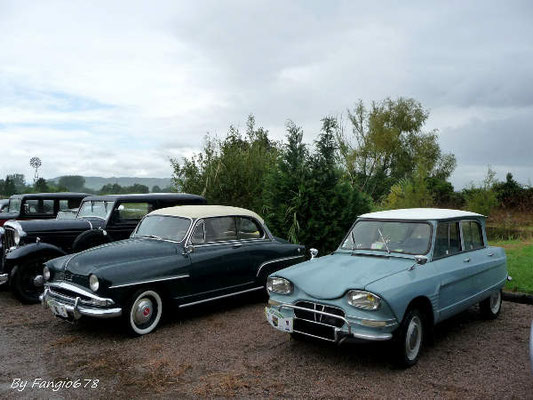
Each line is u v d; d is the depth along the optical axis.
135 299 5.78
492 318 6.53
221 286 6.82
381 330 4.29
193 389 4.21
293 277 4.93
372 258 5.34
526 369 4.66
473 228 6.22
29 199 12.80
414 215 5.62
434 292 4.87
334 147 9.91
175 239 6.66
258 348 5.34
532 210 20.31
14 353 5.23
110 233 8.89
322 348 5.31
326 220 9.38
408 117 34.31
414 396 4.02
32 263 7.68
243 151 13.99
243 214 7.50
